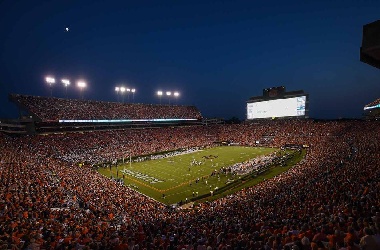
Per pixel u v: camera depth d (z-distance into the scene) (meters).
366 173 21.17
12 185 22.11
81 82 68.44
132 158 60.50
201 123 111.12
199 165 53.62
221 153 68.50
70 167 40.94
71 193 25.19
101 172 47.75
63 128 67.88
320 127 78.50
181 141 81.38
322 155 44.38
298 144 71.12
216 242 10.84
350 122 76.38
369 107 83.19
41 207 18.45
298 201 18.38
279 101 84.62
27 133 62.88
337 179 21.94
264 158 53.44
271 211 17.47
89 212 20.88
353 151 38.75
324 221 11.01
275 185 28.97
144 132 81.75
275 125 90.19
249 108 92.00
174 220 20.45
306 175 29.61
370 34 8.02
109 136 71.19
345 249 6.91
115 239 11.86
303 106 79.94
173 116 99.31
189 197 34.53
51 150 54.03
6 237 10.40
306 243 7.89
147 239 12.87
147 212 24.23
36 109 64.06
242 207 21.03
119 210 23.36
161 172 47.97
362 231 8.00
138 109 91.50
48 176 28.53
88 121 71.44
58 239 11.67
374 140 45.50
